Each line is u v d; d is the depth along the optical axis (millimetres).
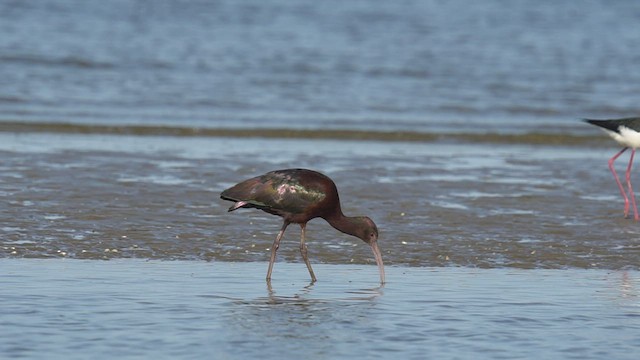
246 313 22312
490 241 29703
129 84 65250
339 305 23125
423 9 119875
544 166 42844
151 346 19828
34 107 55312
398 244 29188
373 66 78312
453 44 93812
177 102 59406
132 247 28141
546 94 68562
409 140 49812
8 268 25562
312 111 58531
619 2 133625
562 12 122625
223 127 51000
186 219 31297
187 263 26906
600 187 38500
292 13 109938
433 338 20672
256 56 80688
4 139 44625
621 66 83688
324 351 19750
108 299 23078
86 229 29672
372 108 60469
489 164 42906
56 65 70938
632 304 23469
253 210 32812
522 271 26750
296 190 25047
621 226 32031
